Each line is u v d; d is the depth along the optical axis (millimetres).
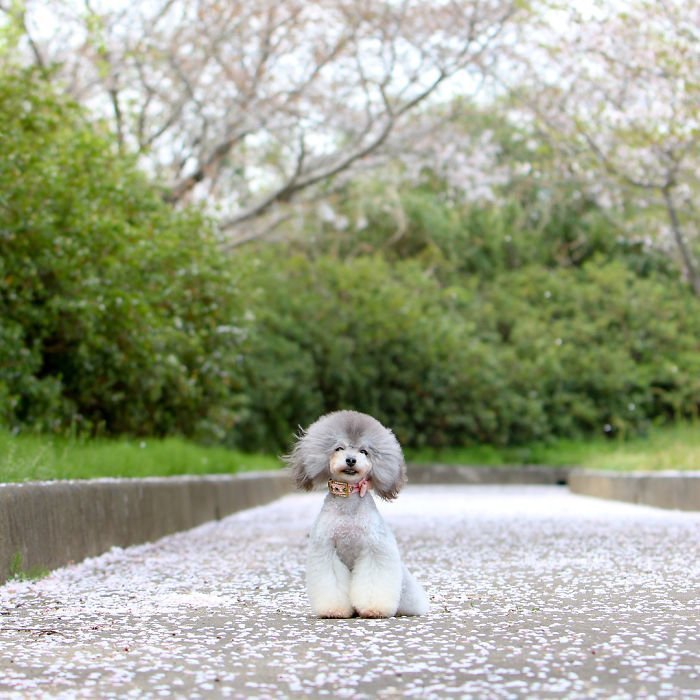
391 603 5703
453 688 3992
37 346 13562
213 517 14602
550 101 23047
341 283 31375
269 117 24000
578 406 33125
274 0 22797
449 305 34219
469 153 28719
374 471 5914
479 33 23516
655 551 9672
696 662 4453
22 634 5250
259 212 25453
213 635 5223
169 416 17844
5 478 8055
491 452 31828
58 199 13102
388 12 23391
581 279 37094
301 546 10578
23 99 13359
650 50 19656
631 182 21484
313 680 4164
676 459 19734
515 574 7949
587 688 3965
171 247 16266
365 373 30750
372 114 25812
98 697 3875
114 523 9734
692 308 35875
